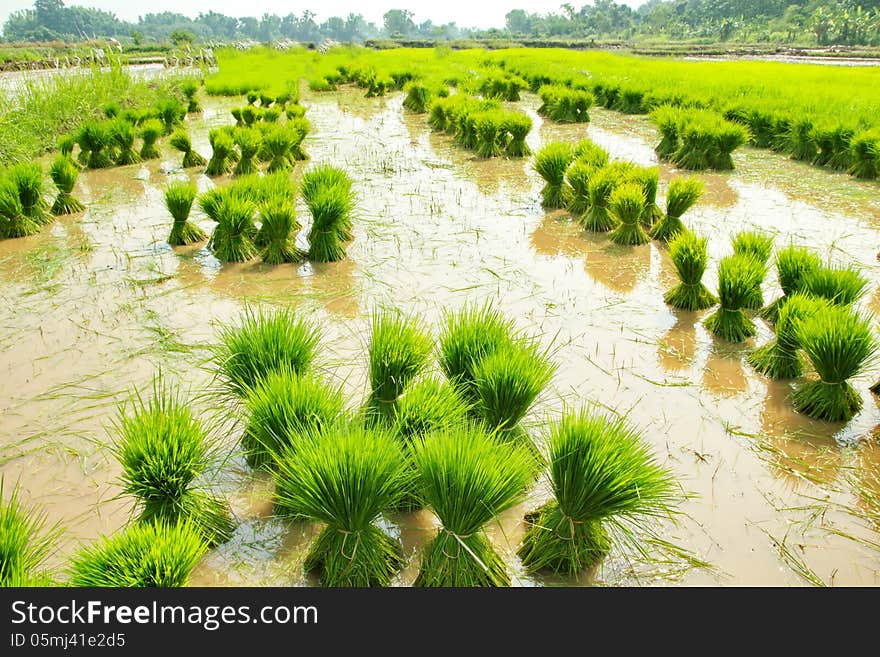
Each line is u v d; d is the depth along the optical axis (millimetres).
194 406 5383
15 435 5102
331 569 3660
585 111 19781
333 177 9875
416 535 4164
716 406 5449
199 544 3510
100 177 13641
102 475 4656
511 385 4328
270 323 4918
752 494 4438
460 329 5031
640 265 8641
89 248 9406
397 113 22469
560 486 3715
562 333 6727
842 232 9609
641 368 6035
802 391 5418
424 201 11586
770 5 118500
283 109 21578
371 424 4363
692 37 124250
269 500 4383
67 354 6367
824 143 13688
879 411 5387
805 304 5727
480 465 3482
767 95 19047
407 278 8203
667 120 14531
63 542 4008
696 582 3742
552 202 11172
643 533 4113
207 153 15727
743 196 11680
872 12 89125
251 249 9000
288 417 4172
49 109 16469
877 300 7297
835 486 4520
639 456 3691
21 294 7828
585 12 173125
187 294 7824
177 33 69438
